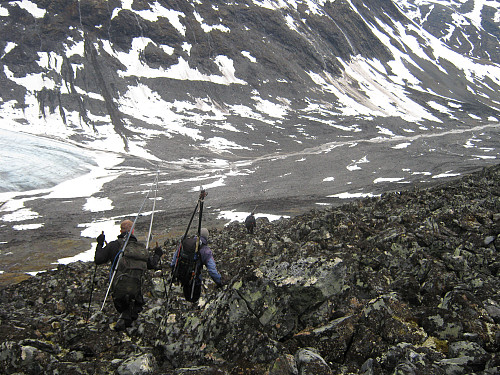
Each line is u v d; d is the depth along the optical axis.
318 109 139.50
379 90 171.38
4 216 44.69
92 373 5.18
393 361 4.55
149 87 127.06
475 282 6.14
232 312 5.21
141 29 148.00
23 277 23.84
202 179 68.38
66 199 53.72
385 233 8.59
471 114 163.50
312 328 5.35
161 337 5.67
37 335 6.20
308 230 12.01
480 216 9.00
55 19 136.25
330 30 196.38
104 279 10.98
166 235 33.44
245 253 11.73
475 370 4.40
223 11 175.25
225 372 4.59
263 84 146.62
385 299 5.62
